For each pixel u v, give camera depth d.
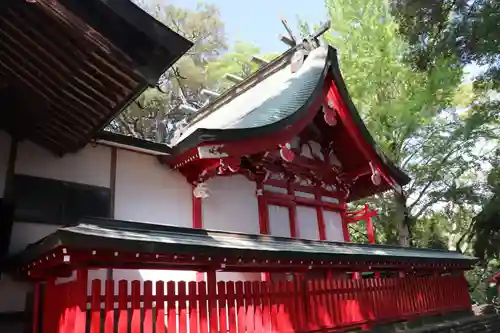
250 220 10.40
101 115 6.35
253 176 10.80
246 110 12.60
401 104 18.88
